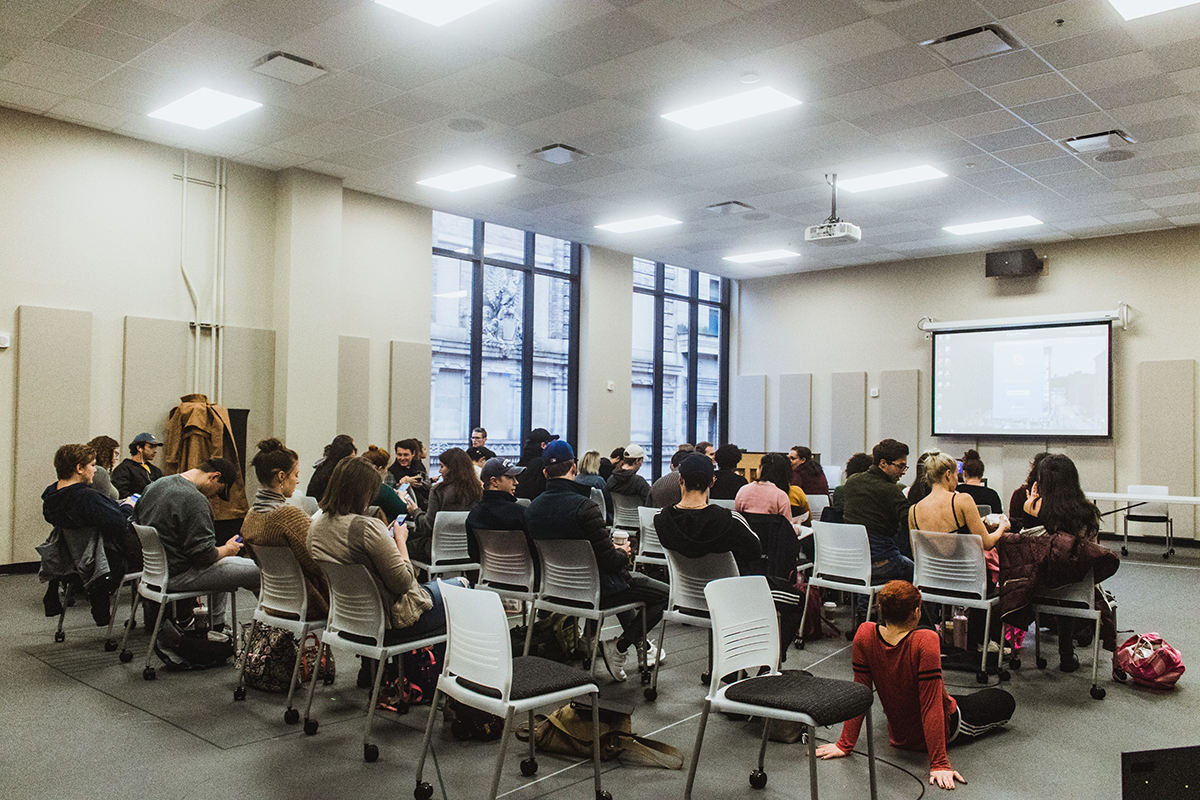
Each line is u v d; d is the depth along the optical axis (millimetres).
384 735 3408
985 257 11430
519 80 5957
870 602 4828
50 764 3068
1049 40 5219
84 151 7141
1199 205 9102
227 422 7570
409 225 9602
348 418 8961
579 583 4070
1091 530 4301
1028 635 5418
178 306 7734
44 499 4633
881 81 5895
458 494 5152
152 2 4887
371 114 6699
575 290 12055
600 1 4777
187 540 4191
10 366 6781
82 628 5102
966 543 4391
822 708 2525
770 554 4309
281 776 2980
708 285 14156
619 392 12352
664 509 3906
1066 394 10820
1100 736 3564
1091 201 9016
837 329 13148
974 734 3447
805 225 10445
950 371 11836
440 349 10352
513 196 9250
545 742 3271
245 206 8180
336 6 4898
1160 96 6102
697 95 6203
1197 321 10000
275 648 3934
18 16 5070
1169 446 10086
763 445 13883
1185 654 4969
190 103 6555
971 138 7090
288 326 8234
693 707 3855
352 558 3215
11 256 6766
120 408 7387
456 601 2785
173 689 3979
